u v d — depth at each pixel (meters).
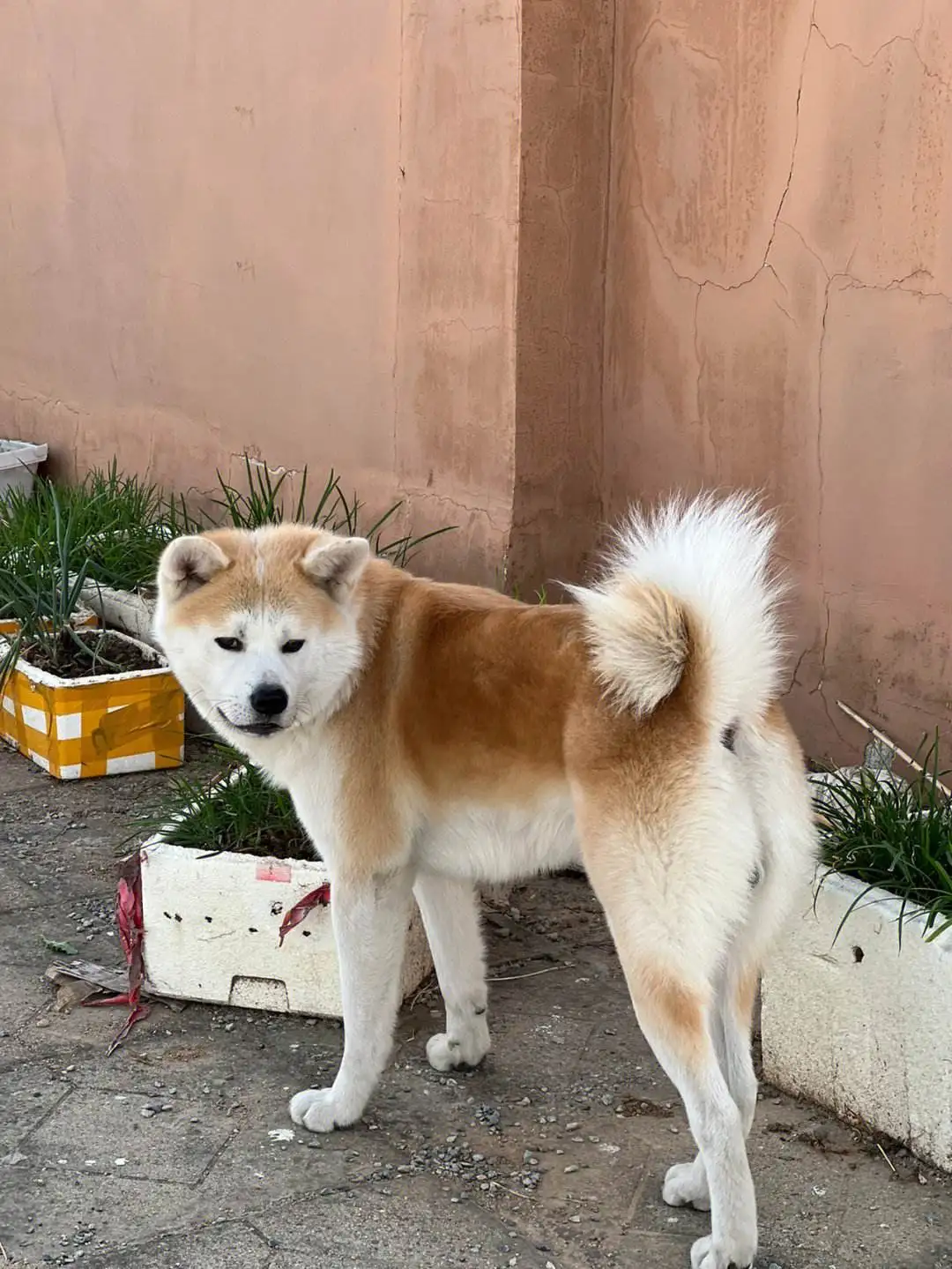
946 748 2.93
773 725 2.31
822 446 3.05
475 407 3.40
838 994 2.45
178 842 2.80
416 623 2.46
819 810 2.58
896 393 2.94
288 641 2.41
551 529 3.41
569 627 2.35
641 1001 2.23
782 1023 2.52
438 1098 2.55
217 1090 2.56
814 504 3.08
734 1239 2.20
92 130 4.54
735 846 2.23
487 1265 2.25
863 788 2.59
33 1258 2.26
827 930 2.45
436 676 2.41
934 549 2.91
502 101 3.24
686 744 2.24
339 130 3.65
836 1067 2.47
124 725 3.56
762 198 3.09
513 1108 2.53
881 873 2.48
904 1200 2.33
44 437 5.05
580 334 3.37
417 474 3.58
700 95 3.15
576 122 3.28
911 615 2.96
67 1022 2.72
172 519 4.09
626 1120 2.50
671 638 2.23
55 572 3.80
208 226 4.10
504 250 3.28
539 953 2.90
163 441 4.46
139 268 4.44
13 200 5.00
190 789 2.96
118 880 3.10
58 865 3.19
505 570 3.36
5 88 4.92
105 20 4.39
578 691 2.30
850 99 2.94
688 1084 2.20
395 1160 2.43
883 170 2.90
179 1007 2.76
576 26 3.24
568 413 3.38
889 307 2.93
